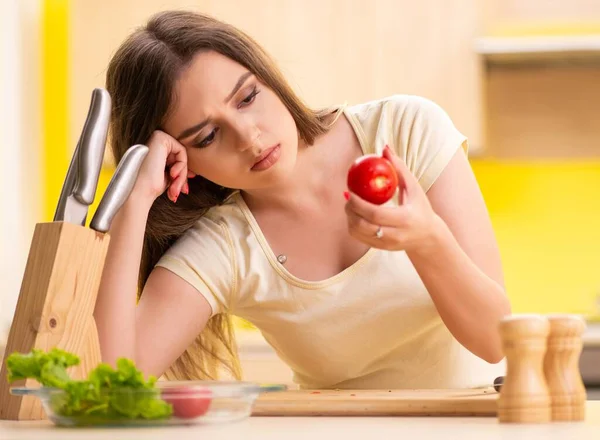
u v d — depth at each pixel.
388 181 1.36
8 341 1.37
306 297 1.81
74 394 1.14
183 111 1.68
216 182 1.76
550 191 4.37
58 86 4.50
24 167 4.21
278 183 1.72
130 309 1.64
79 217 1.42
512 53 3.96
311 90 4.03
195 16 1.74
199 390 1.17
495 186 4.41
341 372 1.87
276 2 4.05
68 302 1.38
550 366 1.18
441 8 3.96
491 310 1.55
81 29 4.12
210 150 1.70
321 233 1.84
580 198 4.35
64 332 1.38
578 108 4.28
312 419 1.29
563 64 4.22
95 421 1.18
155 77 1.69
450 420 1.24
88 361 1.42
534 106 4.31
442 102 3.96
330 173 1.85
